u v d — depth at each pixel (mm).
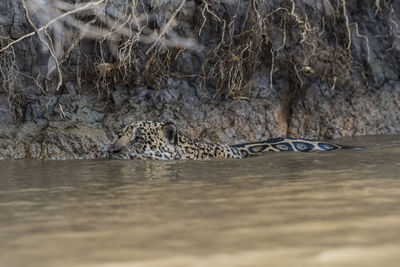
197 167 21359
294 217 11164
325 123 37000
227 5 36969
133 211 12352
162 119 33344
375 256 8305
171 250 8914
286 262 8125
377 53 41219
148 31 35562
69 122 30094
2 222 11578
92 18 34250
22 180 18953
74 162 25156
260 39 36125
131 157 25719
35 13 33406
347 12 41000
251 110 35656
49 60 33844
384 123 38250
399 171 17938
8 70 32875
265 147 28266
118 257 8578
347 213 11406
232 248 8953
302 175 17734
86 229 10625
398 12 42188
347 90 39219
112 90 34750
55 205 13492
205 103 35281
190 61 36781
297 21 35562
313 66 38781
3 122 31500
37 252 9039
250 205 12609
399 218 10828
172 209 12438
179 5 36000
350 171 18328
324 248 8812
